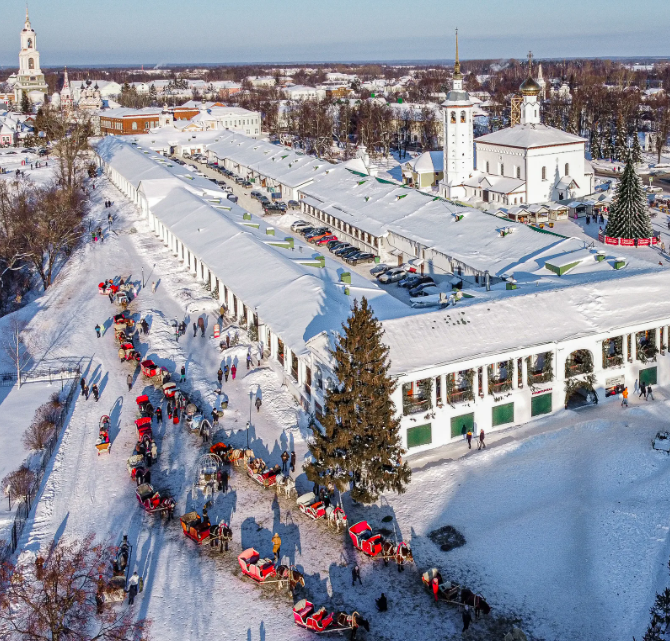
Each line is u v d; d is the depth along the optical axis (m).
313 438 60.16
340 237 126.00
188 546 49.25
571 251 83.69
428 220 108.62
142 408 66.31
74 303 96.88
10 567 44.19
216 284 95.25
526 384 61.50
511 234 95.00
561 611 42.44
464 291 74.00
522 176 135.25
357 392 51.25
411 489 54.25
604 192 133.75
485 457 57.47
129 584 45.03
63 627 39.94
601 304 65.62
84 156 194.88
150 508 52.28
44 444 61.84
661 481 53.12
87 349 82.44
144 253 117.25
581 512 50.53
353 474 52.66
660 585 43.53
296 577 44.72
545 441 59.28
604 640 40.25
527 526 49.50
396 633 41.31
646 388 65.31
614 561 45.81
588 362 63.47
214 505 53.44
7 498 54.97
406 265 105.62
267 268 84.31
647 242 109.00
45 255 121.56
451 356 58.62
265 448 60.56
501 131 143.38
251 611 43.41
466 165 142.75
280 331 69.25
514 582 44.78
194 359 78.06
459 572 45.91
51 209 126.94
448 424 59.25
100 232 127.19
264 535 50.06
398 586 45.03
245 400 68.75
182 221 112.56
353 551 48.25
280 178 154.25
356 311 51.38
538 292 66.06
